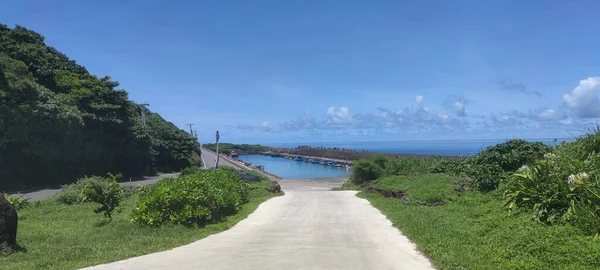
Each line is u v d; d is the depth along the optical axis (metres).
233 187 18.36
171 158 63.38
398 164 32.19
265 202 20.42
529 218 9.00
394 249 8.93
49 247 9.50
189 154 67.25
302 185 44.25
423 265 7.46
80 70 49.78
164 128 66.56
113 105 46.00
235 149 158.38
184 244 9.96
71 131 38.25
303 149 127.25
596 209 7.92
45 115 35.38
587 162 9.84
